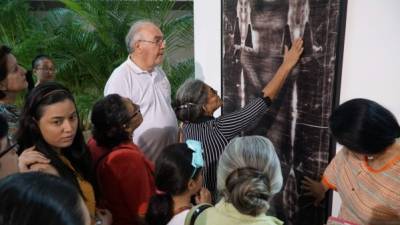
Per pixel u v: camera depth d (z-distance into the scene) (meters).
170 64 3.80
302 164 1.51
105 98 1.28
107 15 3.75
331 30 1.24
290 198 1.64
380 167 0.94
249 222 0.80
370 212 0.98
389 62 1.08
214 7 2.12
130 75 1.87
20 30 4.17
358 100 0.91
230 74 2.01
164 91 2.01
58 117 0.98
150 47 1.85
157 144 1.91
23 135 1.00
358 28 1.17
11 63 1.54
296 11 1.41
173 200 1.01
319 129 1.36
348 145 0.89
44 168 0.95
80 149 1.11
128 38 1.90
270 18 1.58
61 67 3.83
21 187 0.47
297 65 1.44
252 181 0.79
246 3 1.75
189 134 1.45
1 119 0.91
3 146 0.90
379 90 1.13
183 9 4.14
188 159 0.99
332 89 1.27
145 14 3.66
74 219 0.47
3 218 0.45
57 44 3.88
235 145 0.88
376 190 0.95
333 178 1.12
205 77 2.35
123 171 1.19
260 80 1.72
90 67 3.94
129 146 1.26
